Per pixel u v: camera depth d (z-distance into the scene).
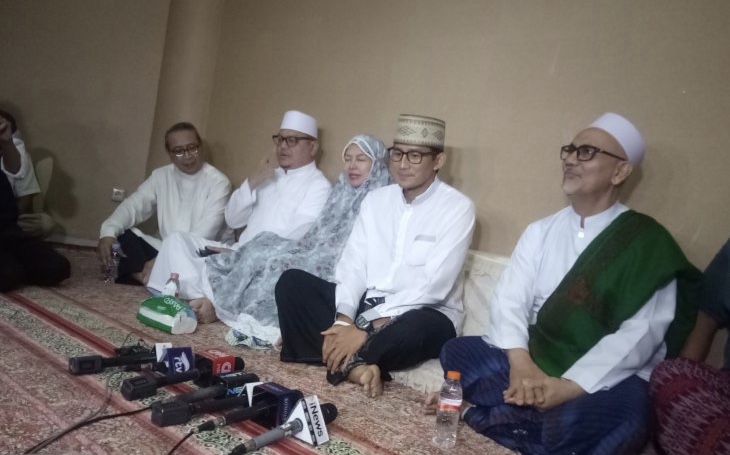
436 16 3.65
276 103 4.64
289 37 4.58
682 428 1.92
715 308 2.27
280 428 1.93
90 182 5.09
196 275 3.55
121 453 1.73
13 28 4.73
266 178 3.85
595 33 2.97
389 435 2.14
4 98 4.75
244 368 2.67
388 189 3.13
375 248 3.02
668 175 2.69
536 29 3.20
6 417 1.85
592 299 2.27
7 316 2.90
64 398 2.05
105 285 3.96
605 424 2.00
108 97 5.08
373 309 2.77
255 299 3.26
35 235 4.44
